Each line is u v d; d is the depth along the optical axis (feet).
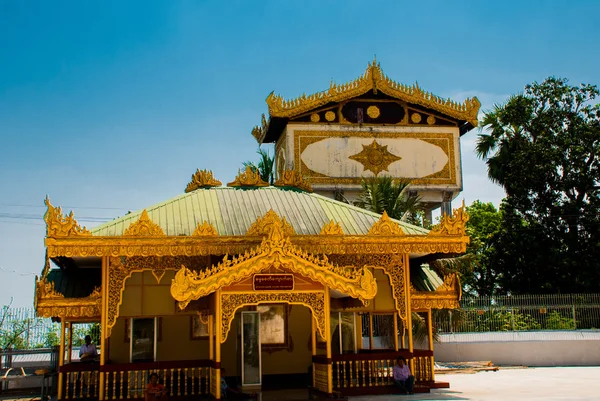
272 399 56.44
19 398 68.18
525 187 149.59
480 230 176.35
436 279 69.05
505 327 105.60
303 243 57.72
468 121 131.95
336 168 127.34
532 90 155.33
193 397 55.31
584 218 145.28
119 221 58.85
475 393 61.46
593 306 105.50
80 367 56.95
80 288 61.11
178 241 55.21
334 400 53.11
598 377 79.46
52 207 53.72
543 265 145.18
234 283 52.49
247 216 61.93
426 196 131.64
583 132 148.56
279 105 126.21
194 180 69.62
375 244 58.95
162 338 63.77
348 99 129.49
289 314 68.49
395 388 60.18
